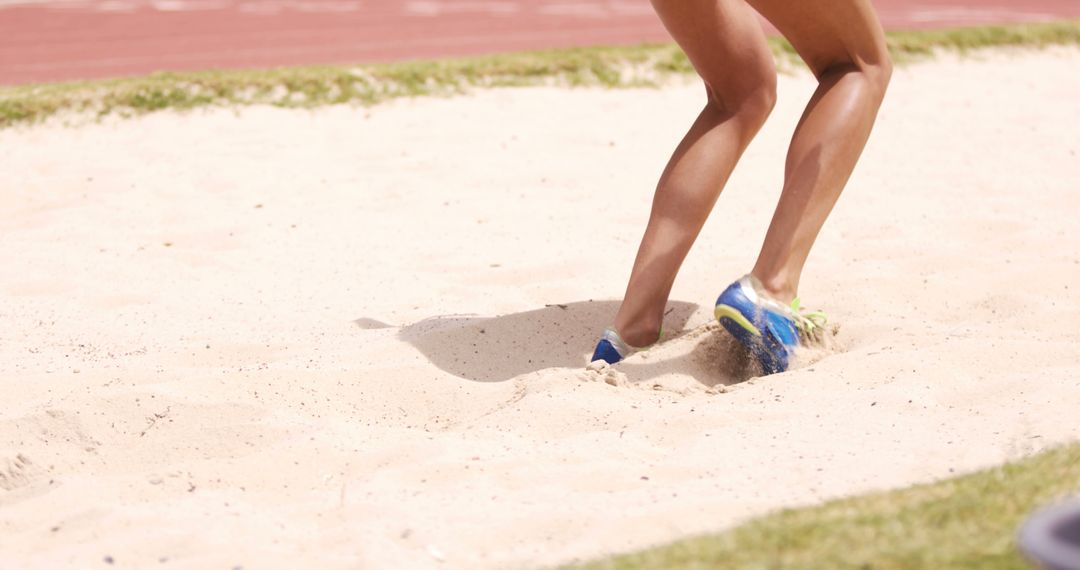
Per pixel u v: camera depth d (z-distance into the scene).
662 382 7.46
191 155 14.83
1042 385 6.73
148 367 7.87
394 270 10.42
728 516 5.17
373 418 7.14
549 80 18.61
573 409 6.77
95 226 12.04
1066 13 29.02
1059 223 11.40
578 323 8.57
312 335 8.66
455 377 7.54
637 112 17.38
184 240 11.57
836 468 5.71
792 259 7.62
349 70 17.92
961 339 7.68
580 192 13.25
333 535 5.22
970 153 14.91
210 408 6.84
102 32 24.30
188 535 5.19
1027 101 18.48
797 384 7.13
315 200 12.98
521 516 5.31
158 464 6.37
